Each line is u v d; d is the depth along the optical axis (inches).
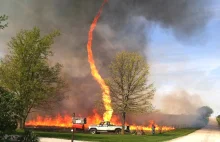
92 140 1102.4
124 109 1756.9
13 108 671.8
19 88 1273.4
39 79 1354.6
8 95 684.1
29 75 1330.0
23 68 1290.6
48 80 1418.6
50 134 1275.8
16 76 1296.8
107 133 1748.3
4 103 656.4
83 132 1774.1
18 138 731.4
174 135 1567.4
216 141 1198.9
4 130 650.8
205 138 1363.2
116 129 1769.2
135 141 1131.3
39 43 1354.6
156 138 1306.6
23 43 1350.9
